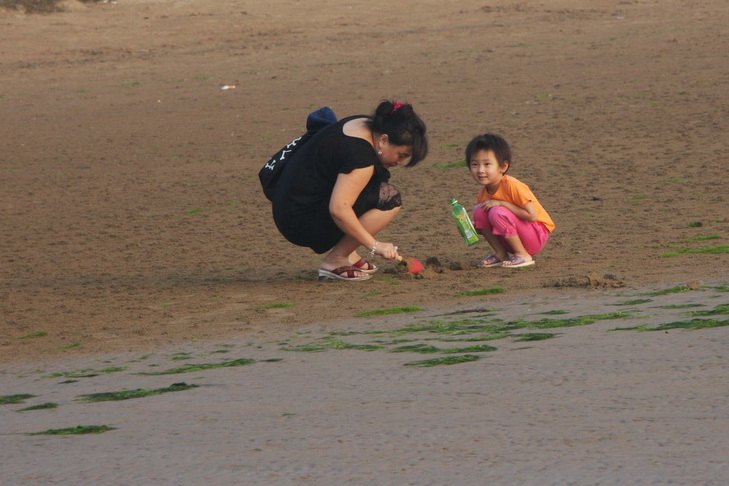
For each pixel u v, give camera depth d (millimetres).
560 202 41000
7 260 37281
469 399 15594
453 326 22031
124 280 31969
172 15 125062
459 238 35719
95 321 26125
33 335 24938
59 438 15148
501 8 124812
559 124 61781
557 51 93812
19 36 115812
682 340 18406
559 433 13359
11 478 13070
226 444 13961
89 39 115250
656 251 30219
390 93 78625
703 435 12844
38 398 18609
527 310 23344
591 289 25344
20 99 87188
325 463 12734
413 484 11734
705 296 23016
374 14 124688
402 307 25062
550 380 16359
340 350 20484
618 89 72438
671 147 52188
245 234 39562
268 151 61000
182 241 38844
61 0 128250
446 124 64875
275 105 77312
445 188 46594
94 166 59688
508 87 77188
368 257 33375
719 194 40156
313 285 29234
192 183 52562
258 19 122875
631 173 46469
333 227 28953
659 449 12406
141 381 19281
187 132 69312
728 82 71250
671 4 121625
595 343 18844
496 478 11742
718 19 107500
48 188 53844
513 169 49438
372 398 16203
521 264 29344
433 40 106625
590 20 113812
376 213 28547
